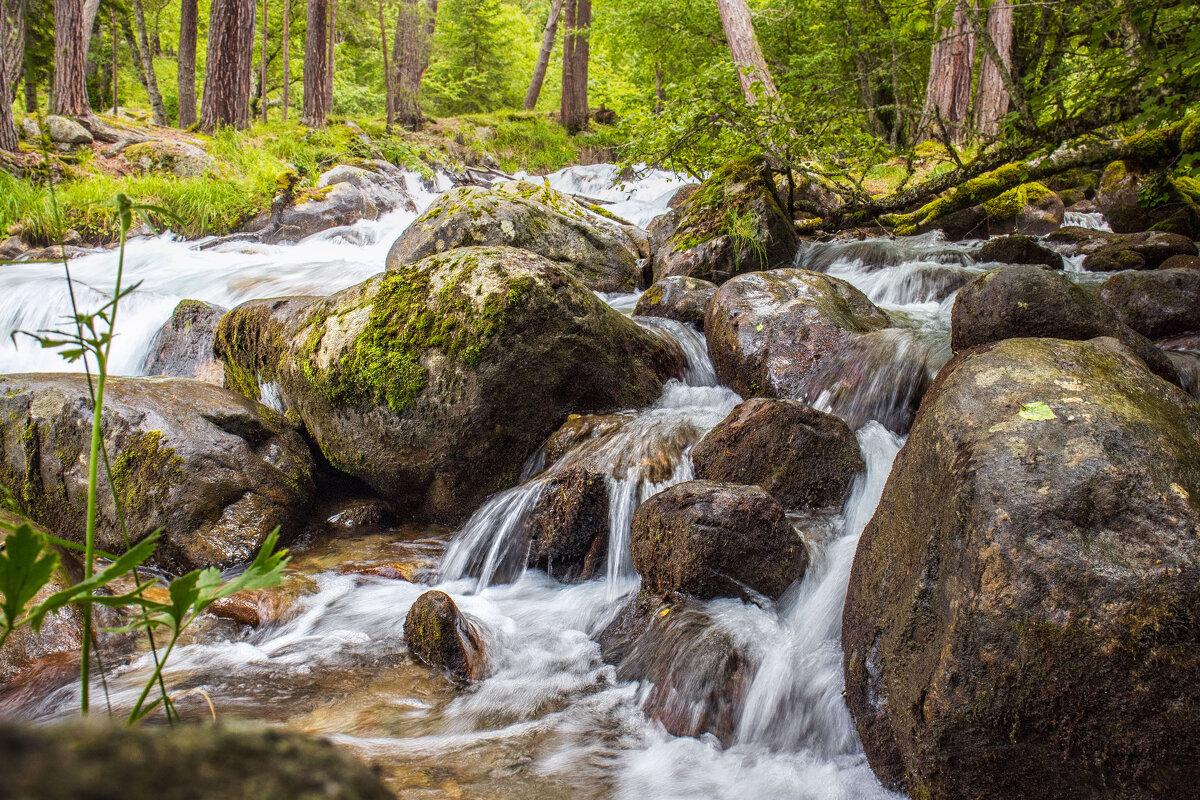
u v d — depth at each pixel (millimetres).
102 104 20344
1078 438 1959
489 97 28781
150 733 373
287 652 3047
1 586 811
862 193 8133
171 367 6258
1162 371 3352
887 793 2156
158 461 3996
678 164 8602
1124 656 1689
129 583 3594
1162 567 1721
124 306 7820
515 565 3725
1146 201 8375
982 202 9047
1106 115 6328
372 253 11109
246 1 16125
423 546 4137
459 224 6785
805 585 3061
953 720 1840
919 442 2334
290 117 20703
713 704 2562
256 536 4039
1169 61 5262
